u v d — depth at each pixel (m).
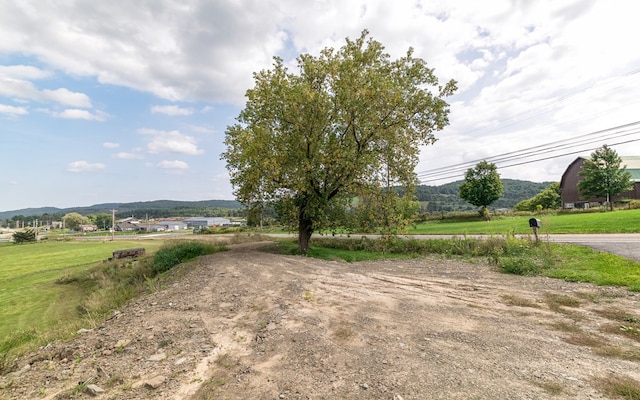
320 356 4.27
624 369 3.65
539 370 3.67
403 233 16.34
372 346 4.52
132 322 6.50
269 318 6.07
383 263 13.01
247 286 8.85
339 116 16.38
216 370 4.08
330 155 15.11
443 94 16.19
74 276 18.45
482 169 39.69
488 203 40.09
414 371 3.71
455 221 41.34
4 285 17.58
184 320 6.27
